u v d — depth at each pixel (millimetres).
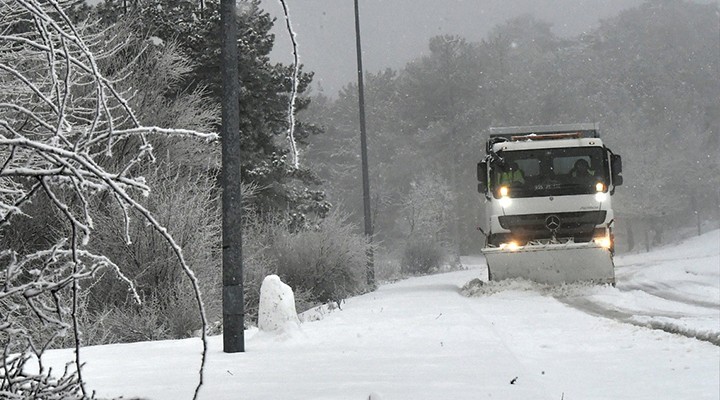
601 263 64125
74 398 10648
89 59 9898
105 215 49844
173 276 50656
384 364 27250
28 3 9523
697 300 58375
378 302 59281
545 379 25484
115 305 49438
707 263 97375
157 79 61906
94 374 25859
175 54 62875
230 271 34188
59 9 9859
